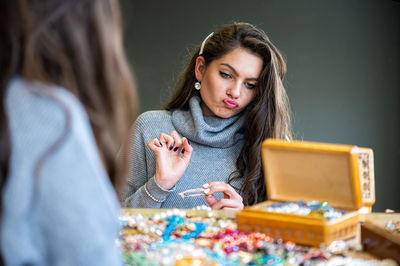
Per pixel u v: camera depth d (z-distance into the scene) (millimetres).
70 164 575
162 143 1737
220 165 1885
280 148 1093
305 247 1016
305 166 1089
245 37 1763
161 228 1108
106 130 704
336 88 4828
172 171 1700
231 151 1912
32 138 571
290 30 4605
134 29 4082
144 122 1952
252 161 1827
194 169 1872
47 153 562
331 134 4820
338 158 1035
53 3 636
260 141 1830
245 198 1818
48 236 575
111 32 697
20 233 563
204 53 1860
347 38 4867
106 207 607
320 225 990
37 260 579
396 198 5176
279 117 1842
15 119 576
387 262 922
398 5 5168
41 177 558
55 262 579
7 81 611
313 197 1126
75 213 573
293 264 928
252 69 1760
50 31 638
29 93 588
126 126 752
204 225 1112
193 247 969
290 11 4602
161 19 4184
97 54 680
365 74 4977
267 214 1059
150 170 1896
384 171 5090
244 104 1820
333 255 980
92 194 591
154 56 4172
